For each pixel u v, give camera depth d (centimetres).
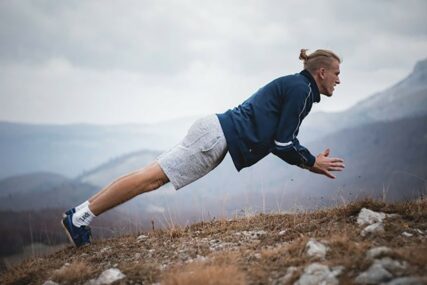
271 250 420
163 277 401
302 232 473
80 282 422
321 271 352
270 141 503
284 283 354
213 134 496
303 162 504
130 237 562
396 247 394
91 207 512
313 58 514
